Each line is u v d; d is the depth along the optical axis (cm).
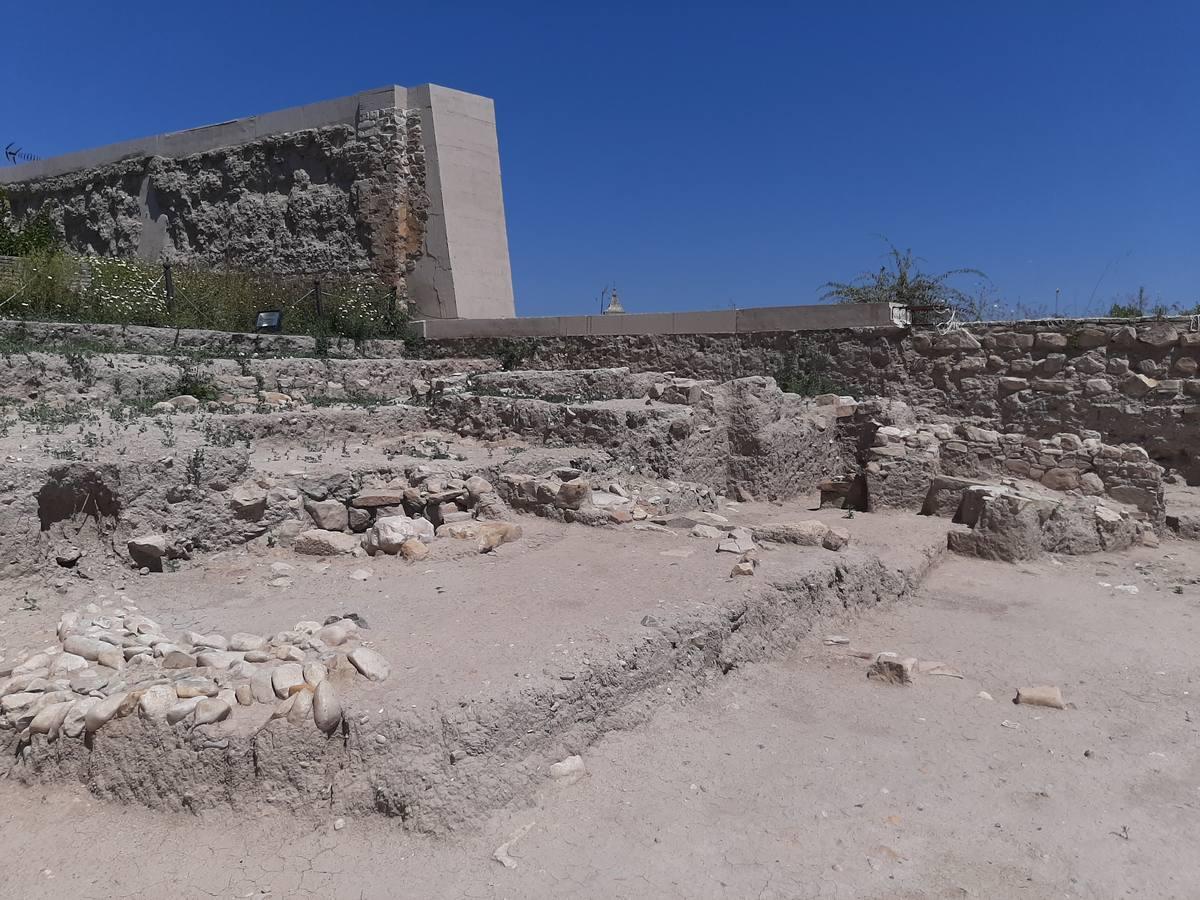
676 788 344
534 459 742
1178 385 955
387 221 1448
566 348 1313
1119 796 344
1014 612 577
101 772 337
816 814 327
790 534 631
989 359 1054
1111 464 819
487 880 288
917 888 287
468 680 355
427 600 485
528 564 557
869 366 1121
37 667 385
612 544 607
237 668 362
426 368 1204
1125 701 436
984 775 358
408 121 1436
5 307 1057
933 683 454
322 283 1445
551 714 353
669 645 422
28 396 811
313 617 462
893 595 596
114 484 557
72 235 1905
